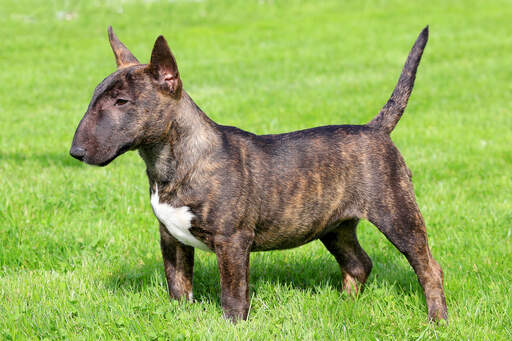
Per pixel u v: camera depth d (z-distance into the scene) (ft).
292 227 20.48
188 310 20.85
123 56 20.42
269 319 20.17
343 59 80.43
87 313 20.44
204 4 130.82
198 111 19.27
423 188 34.81
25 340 18.92
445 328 19.66
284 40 95.45
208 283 24.06
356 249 23.04
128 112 17.92
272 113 53.36
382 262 26.27
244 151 19.79
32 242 26.21
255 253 26.91
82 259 25.40
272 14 126.11
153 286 22.81
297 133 21.12
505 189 34.42
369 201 20.63
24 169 36.63
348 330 19.45
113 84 17.89
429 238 27.81
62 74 71.87
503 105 56.03
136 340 18.60
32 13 115.85
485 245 26.45
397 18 114.11
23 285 22.56
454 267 24.48
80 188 32.99
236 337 18.37
